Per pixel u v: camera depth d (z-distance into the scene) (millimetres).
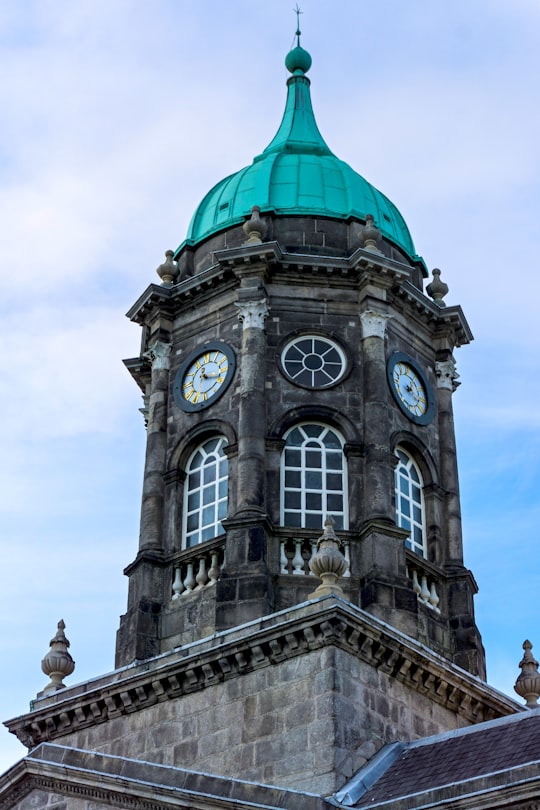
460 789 24703
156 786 26219
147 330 38594
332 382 35438
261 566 32531
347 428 34875
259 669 30406
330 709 28828
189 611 33406
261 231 36812
